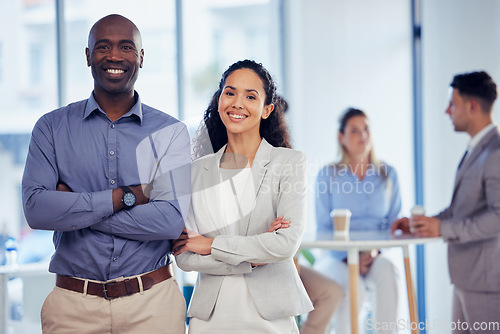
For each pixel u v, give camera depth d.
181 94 5.41
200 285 2.44
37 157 2.46
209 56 5.60
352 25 5.75
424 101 5.55
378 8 5.77
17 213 4.87
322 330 3.96
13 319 4.18
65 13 5.04
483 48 4.65
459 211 3.66
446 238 3.50
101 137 2.50
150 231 2.39
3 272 4.11
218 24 5.64
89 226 2.42
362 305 4.28
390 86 5.77
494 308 3.45
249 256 2.31
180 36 5.40
